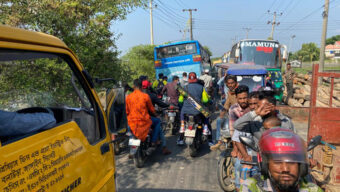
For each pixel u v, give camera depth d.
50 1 6.69
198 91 5.66
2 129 1.43
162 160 5.58
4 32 1.43
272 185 1.80
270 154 1.64
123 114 2.46
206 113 5.54
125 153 6.06
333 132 4.66
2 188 1.22
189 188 4.26
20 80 2.86
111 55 7.98
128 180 4.62
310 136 4.74
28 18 6.19
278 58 14.18
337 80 16.08
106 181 2.28
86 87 2.26
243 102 3.43
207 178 4.62
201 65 14.62
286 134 1.72
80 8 7.30
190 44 14.34
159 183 4.46
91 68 7.72
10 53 1.59
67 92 2.77
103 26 7.44
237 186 3.24
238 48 14.58
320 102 10.22
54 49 1.87
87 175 1.96
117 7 7.62
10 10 6.18
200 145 6.24
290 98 12.78
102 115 2.39
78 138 1.88
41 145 1.50
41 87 3.37
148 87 6.39
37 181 1.44
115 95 2.42
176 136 7.39
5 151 1.26
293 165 1.59
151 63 24.77
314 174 4.11
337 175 3.92
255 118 2.83
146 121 4.98
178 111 7.41
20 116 1.51
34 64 3.16
